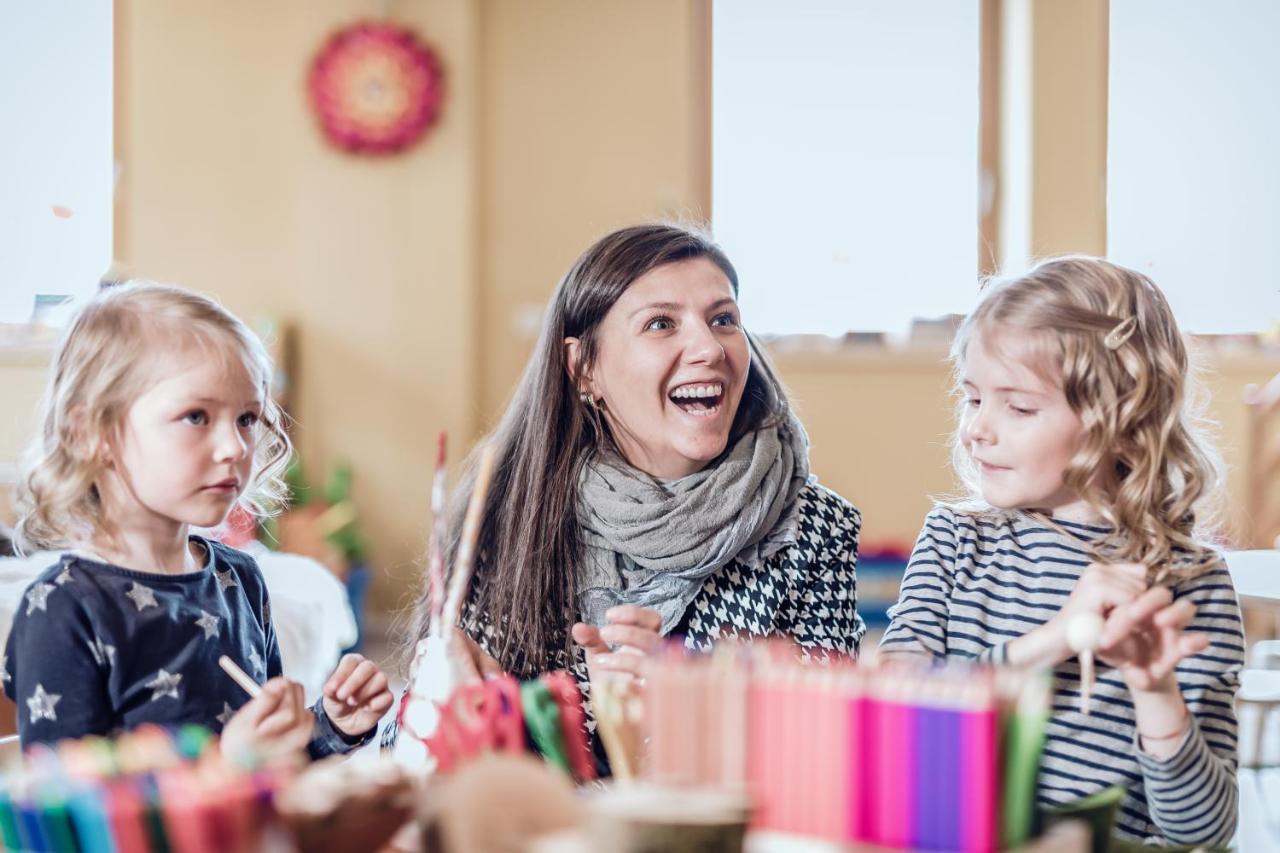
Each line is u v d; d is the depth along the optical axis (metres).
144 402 1.05
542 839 0.62
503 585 1.27
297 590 2.58
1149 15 4.89
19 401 4.69
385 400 4.89
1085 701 0.86
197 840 0.57
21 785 0.59
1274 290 4.89
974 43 5.03
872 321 5.06
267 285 4.92
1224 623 1.12
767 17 5.02
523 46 4.99
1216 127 4.90
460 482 1.36
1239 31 4.88
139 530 1.09
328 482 4.88
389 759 0.79
